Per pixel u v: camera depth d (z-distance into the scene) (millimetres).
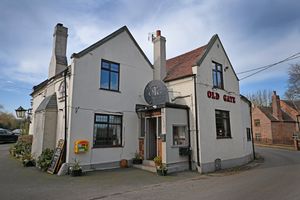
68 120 11758
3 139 25672
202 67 14602
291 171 12961
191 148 13484
